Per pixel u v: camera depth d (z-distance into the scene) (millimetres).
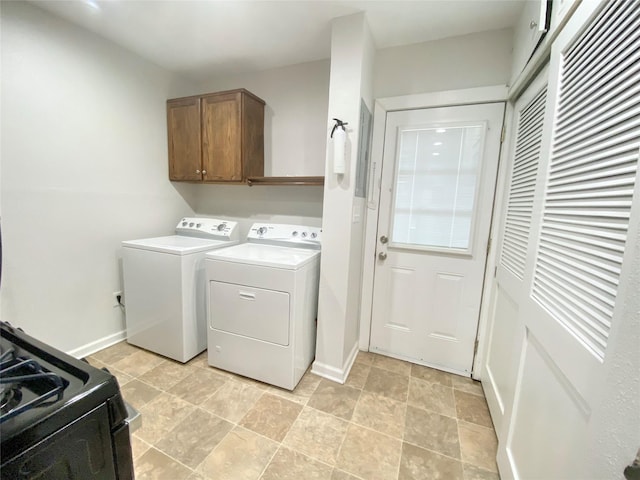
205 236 2553
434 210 2020
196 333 2109
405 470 1300
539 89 1305
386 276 2209
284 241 2322
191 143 2459
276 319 1773
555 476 814
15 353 635
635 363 539
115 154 2178
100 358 2080
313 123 2357
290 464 1309
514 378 1212
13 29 1604
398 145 2043
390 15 1654
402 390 1862
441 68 1881
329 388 1857
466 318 2018
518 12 1577
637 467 502
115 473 576
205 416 1576
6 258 1679
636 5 641
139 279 2105
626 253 592
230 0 1591
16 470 417
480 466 1332
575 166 858
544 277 1005
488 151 1840
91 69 1975
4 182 1636
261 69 2479
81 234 2016
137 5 1658
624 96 664
